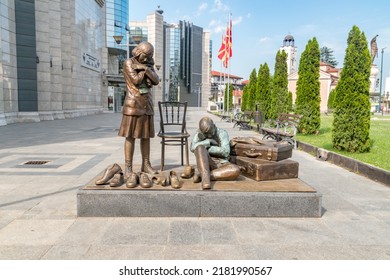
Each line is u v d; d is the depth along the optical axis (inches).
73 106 1150.3
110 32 1652.3
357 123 354.0
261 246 130.6
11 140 468.4
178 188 163.9
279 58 660.7
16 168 277.1
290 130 580.7
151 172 195.5
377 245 133.8
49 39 948.6
